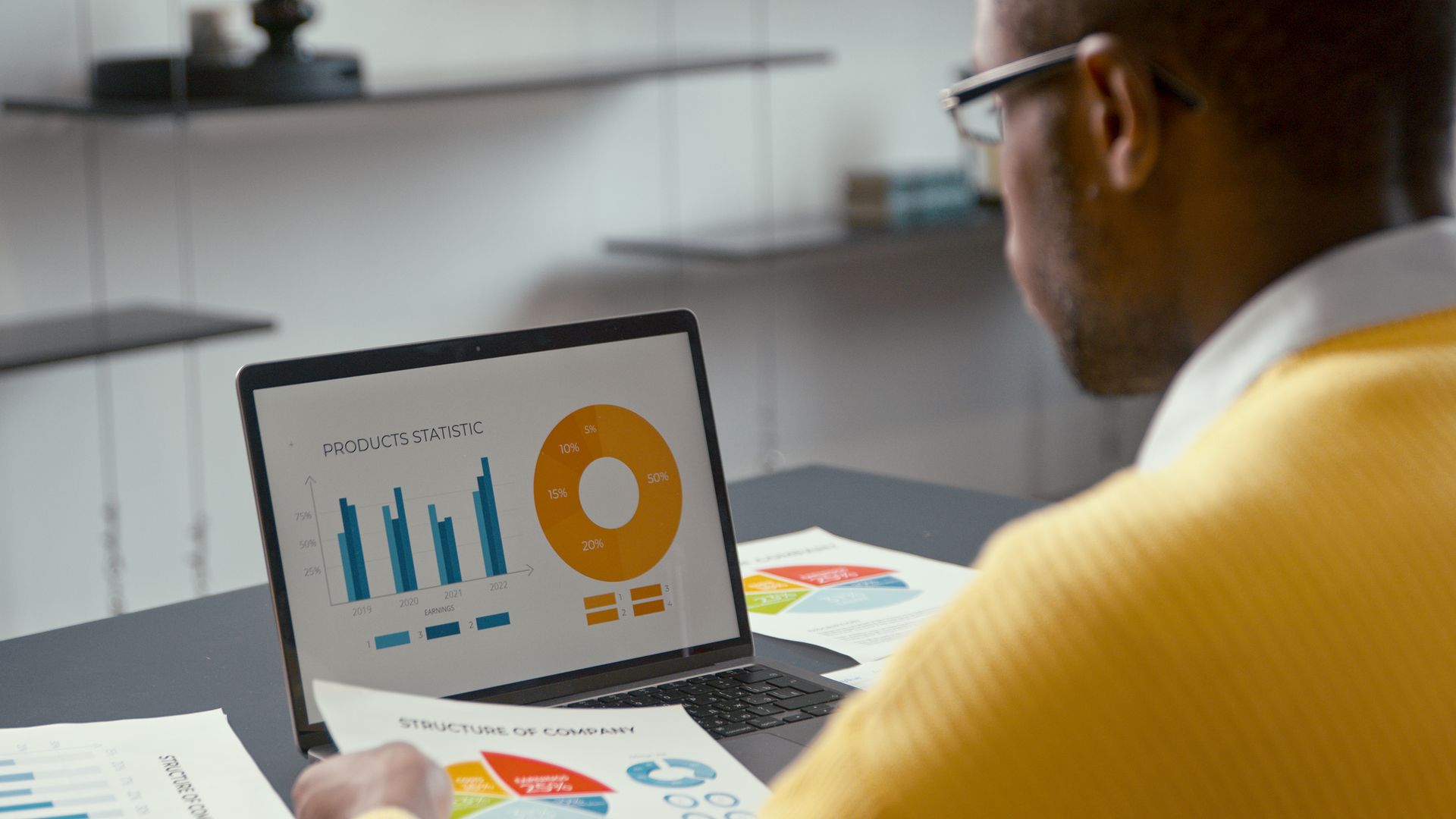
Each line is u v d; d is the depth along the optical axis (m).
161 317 2.80
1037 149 0.73
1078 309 0.74
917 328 4.27
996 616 0.56
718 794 0.94
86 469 2.96
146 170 2.93
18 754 1.03
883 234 3.68
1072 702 0.53
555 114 3.49
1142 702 0.53
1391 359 0.60
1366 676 0.53
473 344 1.17
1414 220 0.65
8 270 2.79
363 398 1.12
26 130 2.77
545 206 3.52
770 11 3.82
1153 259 0.69
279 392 1.10
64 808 0.94
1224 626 0.53
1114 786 0.53
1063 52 0.70
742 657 1.22
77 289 2.87
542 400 1.19
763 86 3.84
